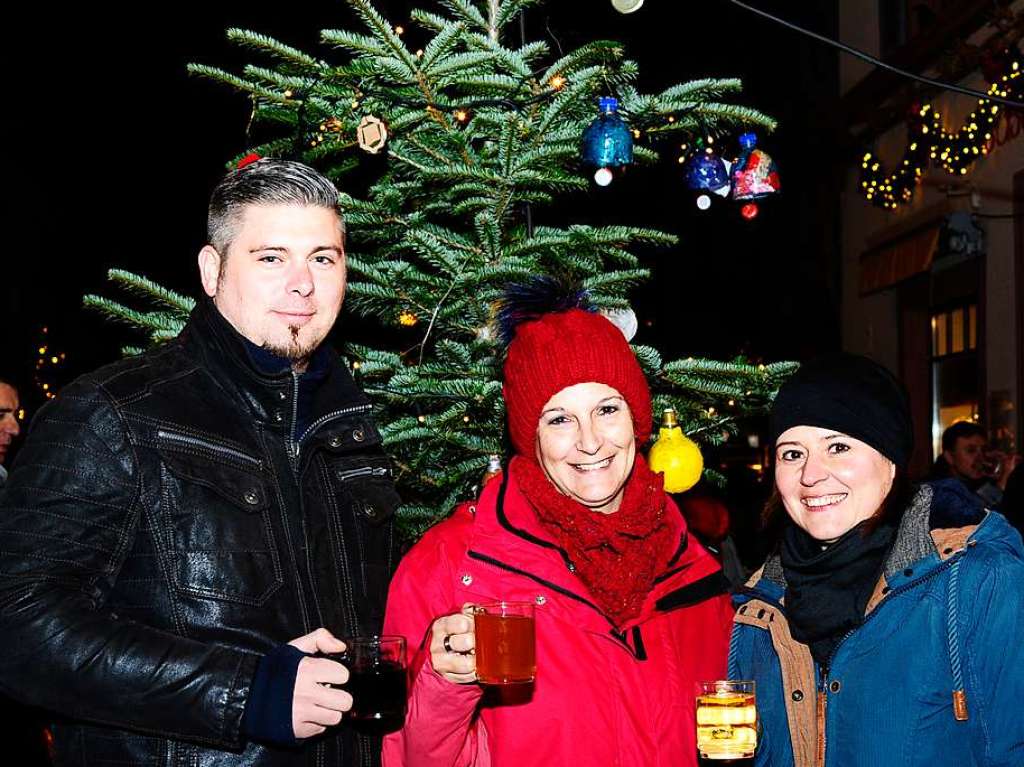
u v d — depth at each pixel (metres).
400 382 2.88
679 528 2.38
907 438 2.14
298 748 1.99
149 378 2.05
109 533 1.94
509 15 3.04
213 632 1.97
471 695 1.99
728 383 3.02
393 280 2.92
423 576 2.24
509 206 3.01
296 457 2.17
